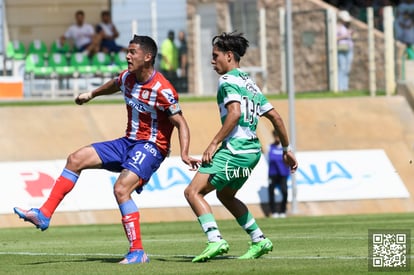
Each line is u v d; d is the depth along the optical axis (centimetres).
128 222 2447
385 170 5947
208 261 2459
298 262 2419
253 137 2452
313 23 7519
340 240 3359
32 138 6141
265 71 7619
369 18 7256
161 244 3384
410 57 7819
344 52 7444
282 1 7794
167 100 2430
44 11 7688
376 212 5759
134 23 7469
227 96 2409
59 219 5284
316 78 7525
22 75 7350
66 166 2464
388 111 6781
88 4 7781
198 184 2423
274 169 5556
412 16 8000
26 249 3231
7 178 5391
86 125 6353
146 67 2433
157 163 2470
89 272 2239
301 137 6475
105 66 7338
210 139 6362
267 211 5628
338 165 5903
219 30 7919
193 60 7425
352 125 6606
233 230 4278
